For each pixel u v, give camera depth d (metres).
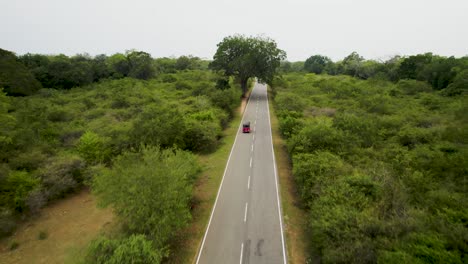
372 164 24.19
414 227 14.45
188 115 42.72
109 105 53.25
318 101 57.31
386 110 46.75
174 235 19.95
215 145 39.22
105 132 35.06
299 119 39.50
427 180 21.27
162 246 17.70
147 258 14.22
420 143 32.03
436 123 39.12
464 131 30.91
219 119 45.91
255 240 19.77
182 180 20.28
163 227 16.70
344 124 33.22
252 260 17.86
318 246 17.33
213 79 86.94
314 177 21.81
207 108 48.62
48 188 25.31
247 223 21.70
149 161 19.91
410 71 80.19
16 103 47.38
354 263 13.70
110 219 23.61
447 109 45.03
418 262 11.57
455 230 13.45
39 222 23.48
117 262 13.70
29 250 20.42
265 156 35.66
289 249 18.88
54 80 69.25
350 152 27.47
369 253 13.63
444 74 66.75
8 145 29.67
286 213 23.06
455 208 16.50
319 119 35.84
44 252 20.19
